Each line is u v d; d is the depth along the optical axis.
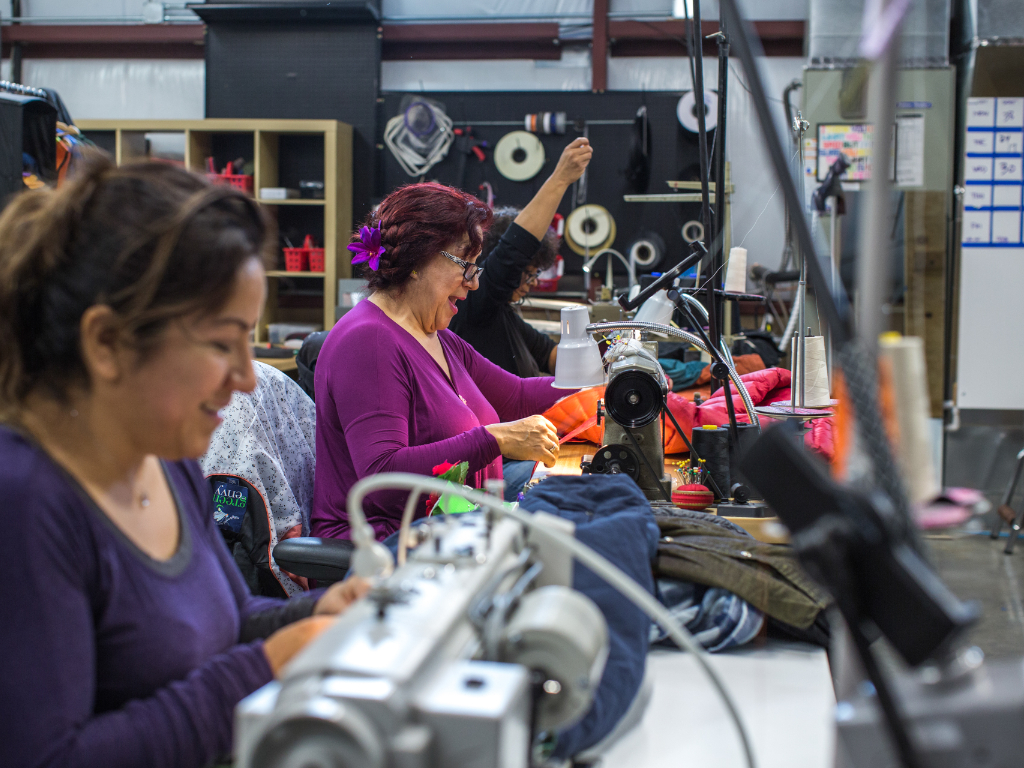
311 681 0.57
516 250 2.63
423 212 1.91
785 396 2.30
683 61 6.12
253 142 6.20
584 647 0.66
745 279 1.91
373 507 1.80
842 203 1.29
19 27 6.40
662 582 1.22
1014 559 2.97
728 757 0.91
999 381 4.08
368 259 1.92
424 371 1.88
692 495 1.64
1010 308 4.05
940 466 4.12
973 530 0.62
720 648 1.17
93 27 6.36
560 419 2.52
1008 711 0.59
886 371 0.57
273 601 1.13
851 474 0.57
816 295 0.56
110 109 6.55
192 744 0.80
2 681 0.75
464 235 1.95
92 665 0.82
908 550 0.52
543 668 0.66
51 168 2.71
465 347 2.28
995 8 3.83
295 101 6.13
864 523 0.52
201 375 0.81
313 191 5.98
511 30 6.14
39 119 2.66
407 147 6.02
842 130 2.03
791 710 1.01
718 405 2.20
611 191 5.88
